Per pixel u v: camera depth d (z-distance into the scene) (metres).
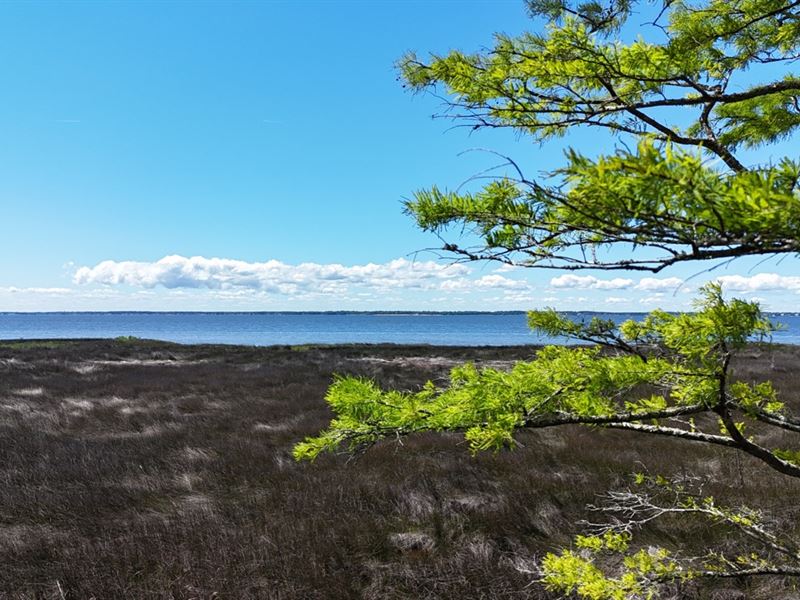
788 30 1.89
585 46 1.77
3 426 12.73
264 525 6.43
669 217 0.96
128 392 19.59
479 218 1.46
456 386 2.04
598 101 1.91
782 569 2.38
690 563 5.09
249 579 5.13
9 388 20.50
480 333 149.62
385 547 6.00
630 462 9.13
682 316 1.72
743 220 0.88
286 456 9.79
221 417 14.18
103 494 7.61
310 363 30.97
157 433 12.05
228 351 42.22
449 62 1.86
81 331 164.88
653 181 0.88
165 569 5.26
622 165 0.90
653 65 1.90
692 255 1.08
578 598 4.54
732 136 2.36
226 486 8.27
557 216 1.29
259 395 18.39
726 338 1.63
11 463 9.48
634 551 5.56
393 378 21.94
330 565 5.52
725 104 2.30
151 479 8.36
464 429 1.92
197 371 26.88
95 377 24.45
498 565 5.34
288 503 7.18
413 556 5.81
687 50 1.86
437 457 9.62
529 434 11.11
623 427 2.00
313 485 7.96
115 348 43.69
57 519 6.89
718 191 0.88
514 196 1.47
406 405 1.92
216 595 4.83
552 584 2.50
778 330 1.59
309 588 5.00
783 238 0.93
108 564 5.33
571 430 11.59
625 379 1.83
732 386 1.99
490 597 4.82
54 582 4.95
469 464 9.12
